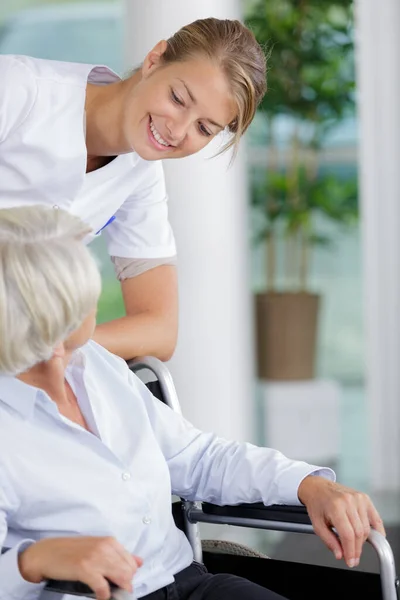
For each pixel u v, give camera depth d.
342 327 7.71
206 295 3.97
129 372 2.05
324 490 1.94
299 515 1.98
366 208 5.24
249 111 2.13
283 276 7.46
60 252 1.62
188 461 2.07
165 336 2.45
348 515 1.88
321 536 1.90
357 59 5.18
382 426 5.30
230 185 4.04
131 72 2.25
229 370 4.05
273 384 6.32
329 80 6.59
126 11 3.93
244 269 4.20
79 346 1.75
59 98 2.17
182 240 3.92
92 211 2.32
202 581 1.95
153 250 2.50
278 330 6.39
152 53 2.11
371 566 3.95
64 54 7.64
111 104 2.19
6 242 1.61
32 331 1.61
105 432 1.89
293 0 6.54
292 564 2.09
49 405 1.75
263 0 6.57
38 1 7.62
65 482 1.75
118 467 1.82
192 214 3.91
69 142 2.17
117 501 1.80
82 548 1.57
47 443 1.76
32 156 2.16
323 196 6.80
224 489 2.04
